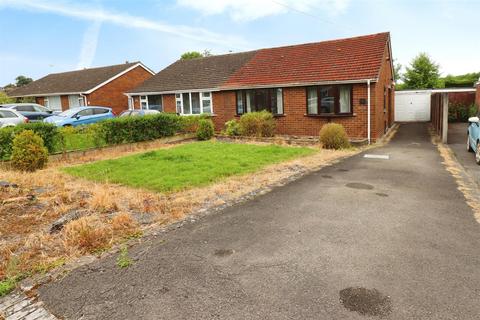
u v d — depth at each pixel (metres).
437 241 4.93
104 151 14.20
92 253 4.75
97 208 6.52
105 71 34.09
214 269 4.23
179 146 14.81
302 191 7.64
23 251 4.87
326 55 19.47
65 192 7.75
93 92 30.47
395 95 28.55
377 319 3.25
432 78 40.19
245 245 4.89
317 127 17.95
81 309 3.53
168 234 5.35
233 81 20.94
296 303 3.52
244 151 12.88
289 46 22.45
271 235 5.22
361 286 3.79
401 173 9.45
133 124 15.76
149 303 3.58
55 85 34.59
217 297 3.65
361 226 5.53
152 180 8.64
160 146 15.63
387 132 20.73
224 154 12.20
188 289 3.81
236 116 20.84
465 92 26.44
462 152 13.05
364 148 14.48
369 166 10.48
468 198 7.04
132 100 26.03
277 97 19.20
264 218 5.96
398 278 3.94
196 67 26.06
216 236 5.23
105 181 8.81
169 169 9.81
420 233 5.22
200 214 6.24
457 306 3.42
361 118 16.58
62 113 20.80
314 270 4.15
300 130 18.56
